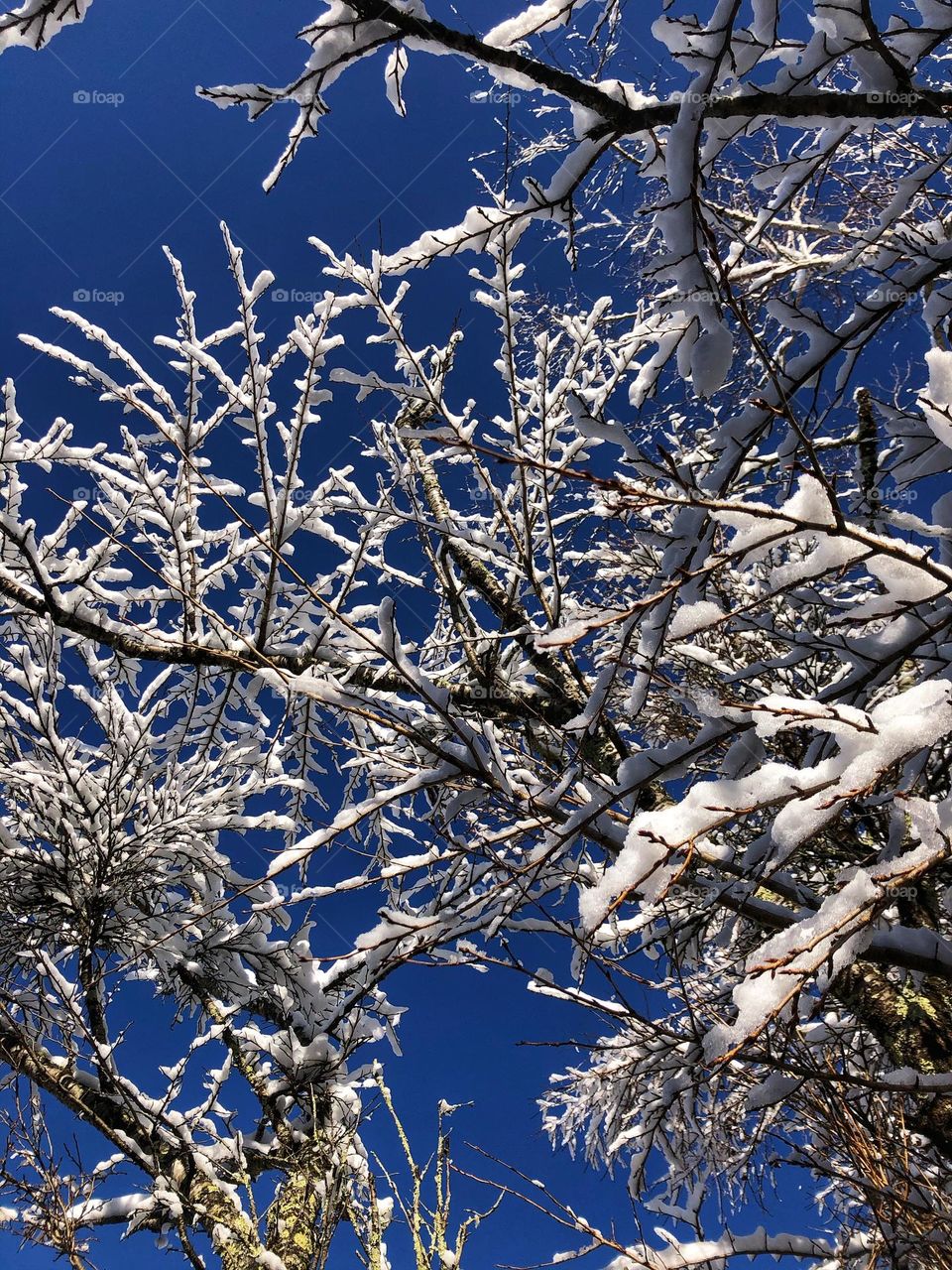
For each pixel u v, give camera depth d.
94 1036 5.02
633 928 2.27
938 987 3.29
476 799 2.73
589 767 2.49
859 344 2.55
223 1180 4.88
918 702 1.52
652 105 2.15
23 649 5.30
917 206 4.23
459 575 5.36
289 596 4.57
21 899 5.35
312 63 1.98
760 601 1.74
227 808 5.49
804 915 2.42
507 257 3.87
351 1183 3.74
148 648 3.72
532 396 4.68
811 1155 3.17
